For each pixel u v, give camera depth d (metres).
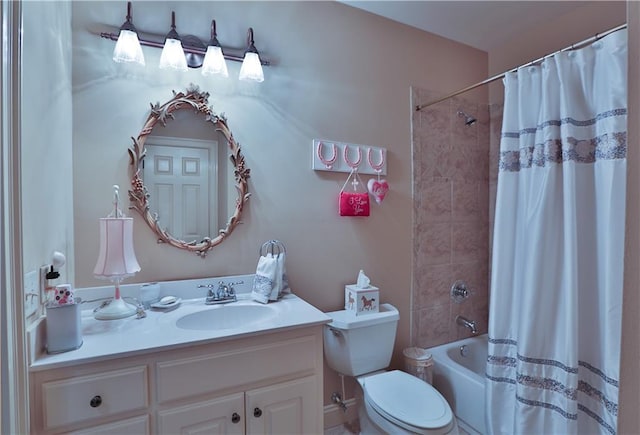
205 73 1.47
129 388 1.02
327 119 1.85
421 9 1.97
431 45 2.22
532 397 1.47
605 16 1.86
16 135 0.84
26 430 0.88
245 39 1.64
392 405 1.42
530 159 1.56
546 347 1.46
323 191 1.84
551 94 1.46
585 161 1.40
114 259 1.23
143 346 1.03
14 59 0.82
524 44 2.24
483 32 2.22
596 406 1.36
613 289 1.26
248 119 1.64
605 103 1.31
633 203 0.41
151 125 1.44
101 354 0.98
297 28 1.77
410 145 2.12
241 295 1.59
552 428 1.43
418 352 1.99
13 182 0.82
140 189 1.42
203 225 1.54
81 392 0.97
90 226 1.35
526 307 1.49
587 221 1.41
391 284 2.07
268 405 1.22
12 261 0.82
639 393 0.40
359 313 1.75
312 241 1.81
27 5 0.96
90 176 1.35
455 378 1.92
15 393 0.84
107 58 1.38
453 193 2.30
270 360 1.22
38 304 1.02
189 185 1.52
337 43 1.89
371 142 1.99
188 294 1.50
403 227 2.10
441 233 2.25
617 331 1.25
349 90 1.92
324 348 1.78
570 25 2.01
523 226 1.57
